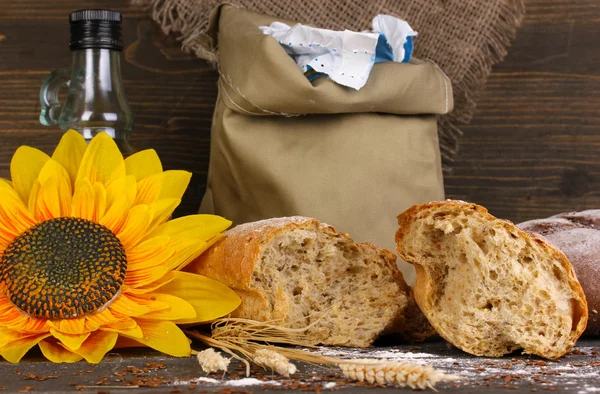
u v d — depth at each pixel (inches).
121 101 35.1
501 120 39.3
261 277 30.3
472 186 39.4
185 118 38.7
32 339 29.3
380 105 34.2
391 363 26.1
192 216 31.9
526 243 29.4
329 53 33.9
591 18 39.1
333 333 30.9
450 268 30.1
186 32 37.2
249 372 27.8
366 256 31.2
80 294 29.4
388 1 37.4
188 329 31.9
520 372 27.9
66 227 30.0
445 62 37.8
